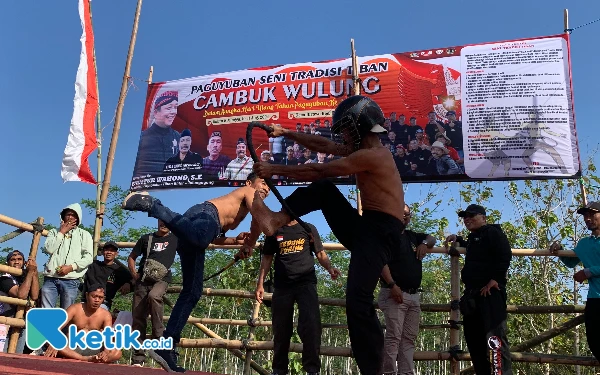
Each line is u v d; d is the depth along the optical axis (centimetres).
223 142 795
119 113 799
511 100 687
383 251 305
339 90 763
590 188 936
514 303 927
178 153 810
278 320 513
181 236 363
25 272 666
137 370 380
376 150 313
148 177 811
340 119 323
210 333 677
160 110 834
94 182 784
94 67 822
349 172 305
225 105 805
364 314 297
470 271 518
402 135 715
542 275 941
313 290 512
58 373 250
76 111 787
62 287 645
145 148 823
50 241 655
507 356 484
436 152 698
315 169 305
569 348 903
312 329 498
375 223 307
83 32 814
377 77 743
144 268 605
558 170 655
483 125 689
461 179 683
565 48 686
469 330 526
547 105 675
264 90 793
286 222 316
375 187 312
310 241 532
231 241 445
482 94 698
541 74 686
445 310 593
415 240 555
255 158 316
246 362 634
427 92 719
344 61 770
